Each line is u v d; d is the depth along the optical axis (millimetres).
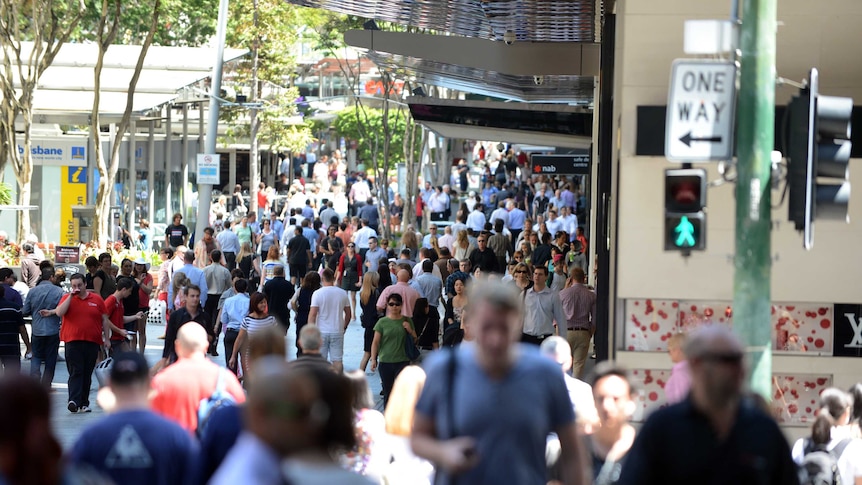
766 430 17922
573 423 19328
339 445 17406
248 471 14297
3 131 111500
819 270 38094
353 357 72500
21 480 14484
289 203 148375
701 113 26406
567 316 54094
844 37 37844
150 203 148000
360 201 168125
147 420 22312
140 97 132500
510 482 18656
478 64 75000
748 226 24500
